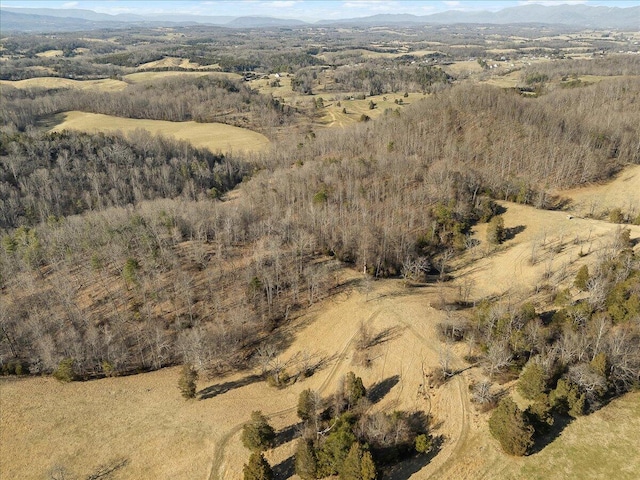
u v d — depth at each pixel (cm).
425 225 11606
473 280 9956
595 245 9844
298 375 7438
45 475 5841
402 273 10144
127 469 5894
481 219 12125
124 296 9125
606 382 6138
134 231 10738
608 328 6875
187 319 8556
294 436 6294
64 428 6506
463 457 5750
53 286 9356
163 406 6894
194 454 6072
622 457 5488
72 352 7638
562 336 6900
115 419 6656
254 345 8156
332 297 9106
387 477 5591
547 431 5850
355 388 6500
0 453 6141
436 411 6444
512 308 7900
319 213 11312
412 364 7300
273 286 9338
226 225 10688
